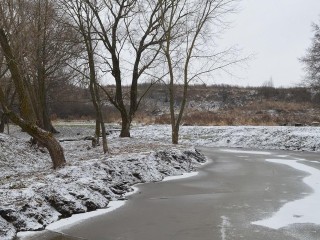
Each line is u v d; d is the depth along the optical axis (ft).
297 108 176.55
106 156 57.11
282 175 56.54
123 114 94.07
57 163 51.29
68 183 39.37
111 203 40.11
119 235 30.55
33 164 64.03
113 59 88.33
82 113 192.44
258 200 40.91
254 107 183.21
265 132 111.45
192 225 32.71
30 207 33.12
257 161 73.41
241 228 31.71
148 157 57.62
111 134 130.62
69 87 130.62
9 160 62.13
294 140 102.37
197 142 116.57
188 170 61.00
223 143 112.47
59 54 87.35
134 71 92.07
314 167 64.85
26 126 50.14
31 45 67.87
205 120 146.72
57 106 189.98
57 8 71.92
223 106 199.72
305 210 36.68
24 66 66.23
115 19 84.79
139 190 46.44
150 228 32.12
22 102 50.72
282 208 37.47
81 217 35.12
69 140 103.81
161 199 41.88
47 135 51.03
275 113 169.68
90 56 66.03
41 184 37.65
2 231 29.71
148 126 140.46
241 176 55.98
